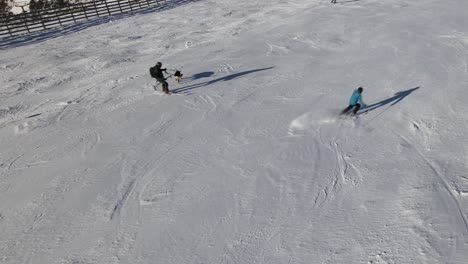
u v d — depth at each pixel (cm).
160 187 849
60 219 782
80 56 1930
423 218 653
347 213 696
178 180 866
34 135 1159
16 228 769
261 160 902
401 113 1022
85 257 675
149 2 3372
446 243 598
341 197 742
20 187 909
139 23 2648
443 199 691
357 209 702
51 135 1148
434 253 582
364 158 856
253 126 1063
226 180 844
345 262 593
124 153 1006
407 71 1288
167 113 1207
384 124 983
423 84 1171
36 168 984
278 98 1216
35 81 1620
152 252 670
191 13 2853
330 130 992
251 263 620
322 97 1183
